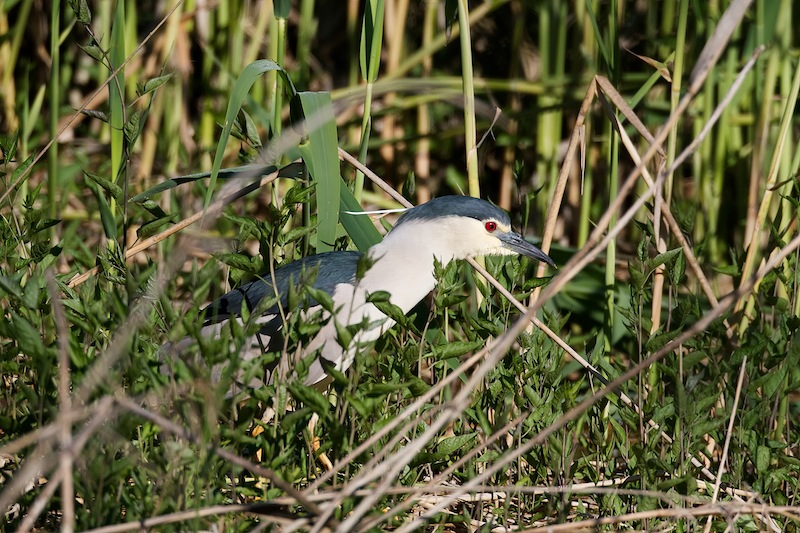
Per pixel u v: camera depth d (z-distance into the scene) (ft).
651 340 24.68
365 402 20.63
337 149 26.94
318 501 20.86
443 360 24.79
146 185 44.16
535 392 24.43
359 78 48.06
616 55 29.94
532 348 25.66
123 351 19.56
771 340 26.22
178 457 19.21
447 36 29.99
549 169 45.03
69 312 25.44
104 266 26.07
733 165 42.57
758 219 28.55
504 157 46.91
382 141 45.34
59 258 39.01
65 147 48.91
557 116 44.47
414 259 28.89
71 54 48.52
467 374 33.32
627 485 24.75
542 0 44.27
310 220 30.60
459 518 22.53
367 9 28.58
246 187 29.04
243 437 20.80
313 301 27.61
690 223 28.43
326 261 28.60
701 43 39.91
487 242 29.37
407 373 22.52
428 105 48.65
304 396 20.47
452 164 51.39
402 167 50.06
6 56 45.14
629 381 27.22
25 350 20.08
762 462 24.06
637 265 25.72
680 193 43.93
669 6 43.37
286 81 27.25
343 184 28.37
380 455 19.40
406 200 29.81
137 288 22.12
